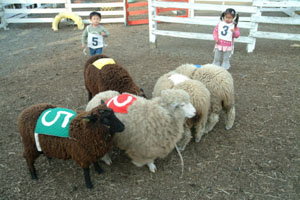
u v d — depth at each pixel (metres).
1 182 3.46
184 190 3.32
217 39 6.41
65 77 6.84
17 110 5.24
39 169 3.70
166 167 3.73
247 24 7.98
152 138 3.28
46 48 9.45
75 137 2.96
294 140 4.13
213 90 3.99
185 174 3.58
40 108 3.33
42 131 3.06
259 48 8.82
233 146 4.09
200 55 8.27
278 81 6.16
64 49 9.27
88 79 4.78
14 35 11.46
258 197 3.17
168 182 3.46
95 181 3.49
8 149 4.09
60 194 3.29
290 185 3.31
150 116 3.28
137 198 3.21
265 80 6.25
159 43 9.91
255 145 4.08
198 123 3.88
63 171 3.66
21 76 6.97
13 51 9.20
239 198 3.18
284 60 7.53
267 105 5.17
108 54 8.56
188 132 3.87
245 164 3.71
